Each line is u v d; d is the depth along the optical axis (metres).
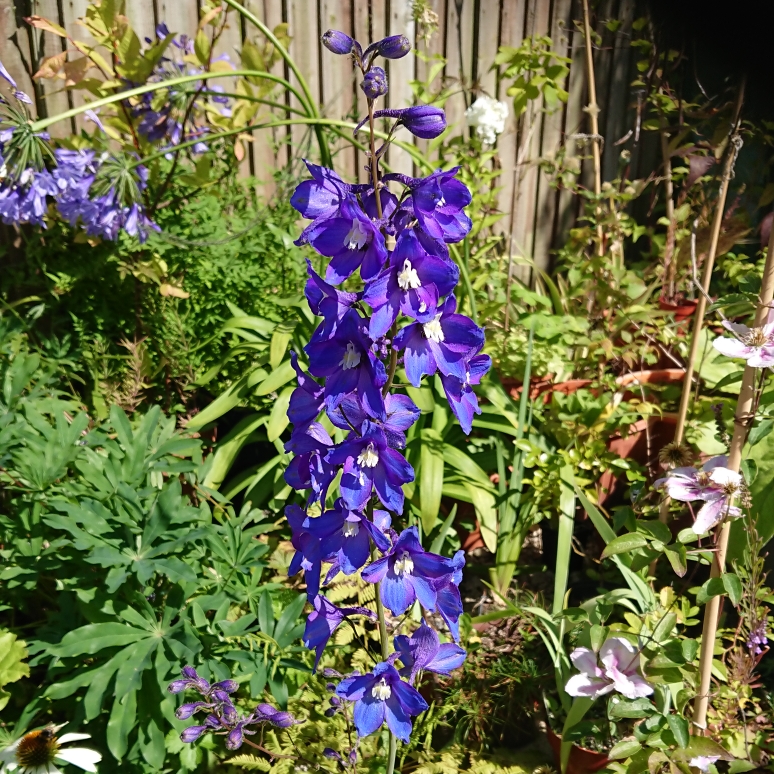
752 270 4.07
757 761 2.27
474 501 3.06
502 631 2.85
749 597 2.29
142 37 4.05
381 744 2.35
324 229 1.43
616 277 3.88
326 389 1.45
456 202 1.42
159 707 2.09
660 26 3.94
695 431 3.27
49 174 3.23
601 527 2.72
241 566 2.44
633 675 2.17
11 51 3.77
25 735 1.99
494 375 3.46
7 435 2.56
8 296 3.77
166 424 2.76
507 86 4.97
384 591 1.53
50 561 2.35
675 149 3.93
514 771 2.31
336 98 4.61
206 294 3.69
